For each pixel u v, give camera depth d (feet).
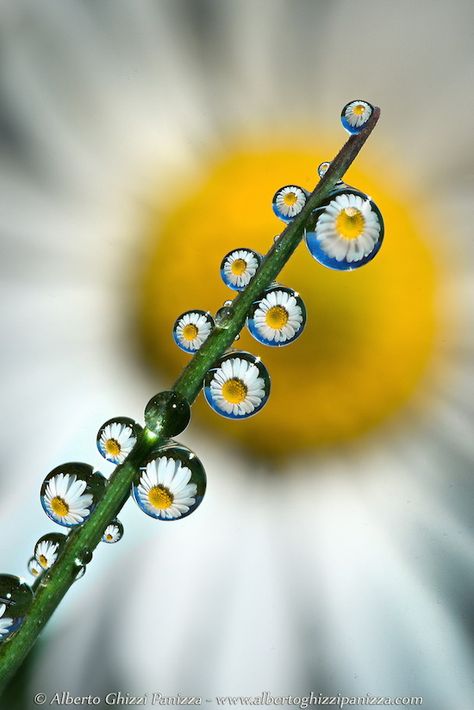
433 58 0.69
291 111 0.72
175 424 0.36
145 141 0.72
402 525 0.63
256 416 0.70
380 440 0.69
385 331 0.72
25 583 0.36
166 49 0.71
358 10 0.70
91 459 0.62
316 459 0.69
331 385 0.72
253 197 0.73
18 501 0.59
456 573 0.58
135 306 0.71
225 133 0.72
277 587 0.59
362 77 0.70
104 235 0.71
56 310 0.68
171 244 0.72
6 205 0.68
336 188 0.37
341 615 0.57
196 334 0.39
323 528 0.63
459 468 0.66
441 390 0.70
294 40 0.71
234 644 0.55
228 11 0.71
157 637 0.55
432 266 0.71
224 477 0.67
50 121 0.69
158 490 0.36
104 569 0.58
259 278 0.37
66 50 0.69
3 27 0.67
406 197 0.70
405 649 0.54
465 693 0.51
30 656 0.49
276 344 0.37
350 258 0.36
